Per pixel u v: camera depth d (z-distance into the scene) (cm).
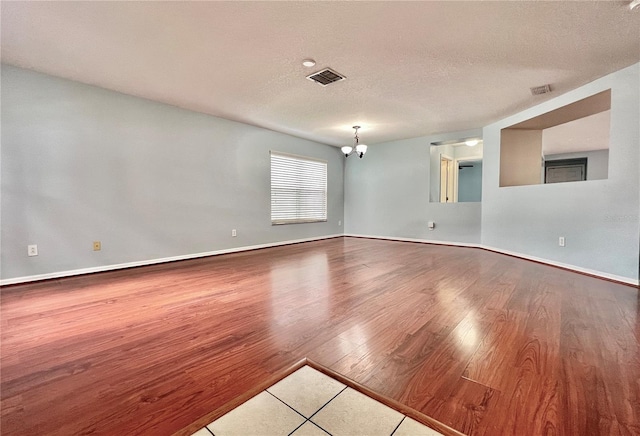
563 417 119
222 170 495
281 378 148
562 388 138
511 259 450
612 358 165
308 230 672
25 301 260
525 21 229
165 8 212
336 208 753
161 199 419
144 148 399
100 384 143
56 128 329
